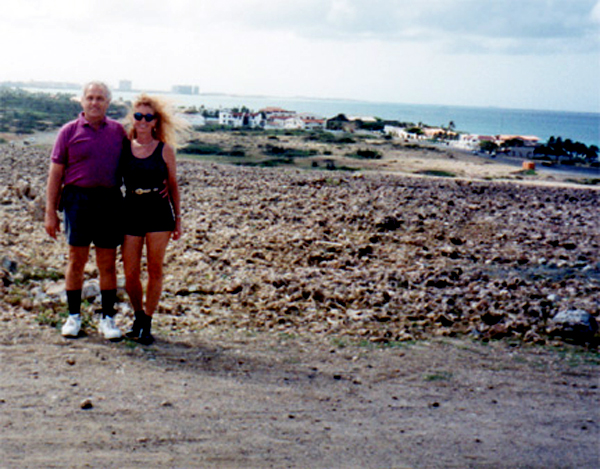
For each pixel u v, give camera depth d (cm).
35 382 510
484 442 466
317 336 714
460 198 2092
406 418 504
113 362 573
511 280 1019
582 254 1281
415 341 721
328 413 502
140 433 439
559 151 18012
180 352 620
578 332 762
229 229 1276
